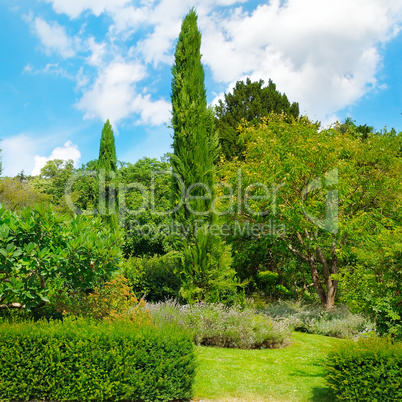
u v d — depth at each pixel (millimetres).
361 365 4852
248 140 14734
